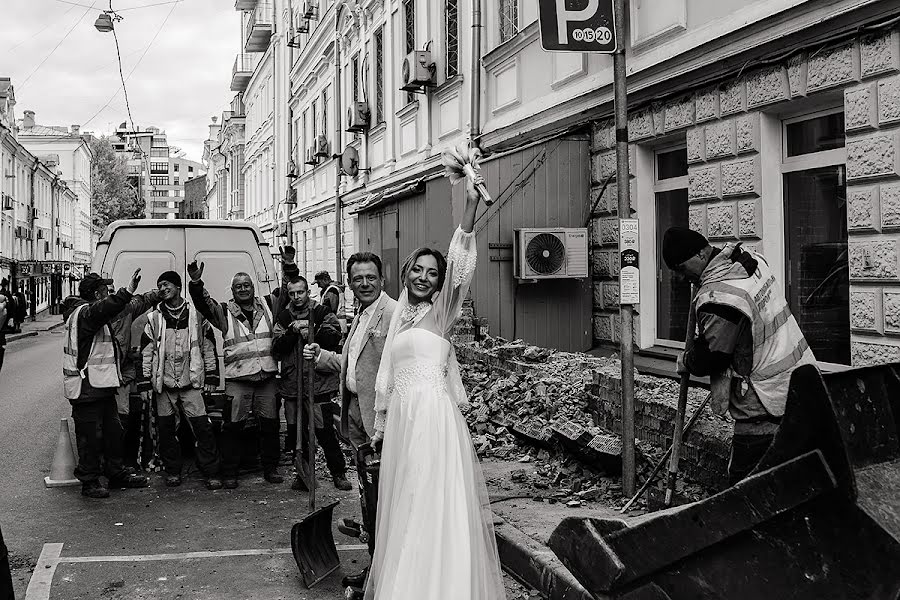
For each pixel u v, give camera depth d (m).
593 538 3.10
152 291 7.75
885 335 6.22
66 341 7.39
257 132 43.31
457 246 4.37
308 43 28.67
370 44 20.94
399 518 3.98
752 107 7.44
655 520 3.06
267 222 39.81
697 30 8.19
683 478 5.81
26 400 14.03
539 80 11.73
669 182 9.22
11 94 48.44
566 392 7.98
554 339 10.42
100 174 91.69
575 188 10.45
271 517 6.73
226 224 10.06
